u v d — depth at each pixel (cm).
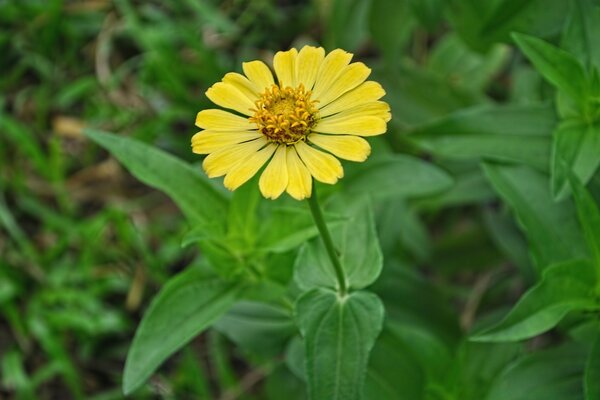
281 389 42
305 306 33
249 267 36
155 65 50
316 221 31
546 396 36
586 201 34
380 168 40
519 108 39
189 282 36
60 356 45
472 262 47
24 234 50
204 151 31
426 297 43
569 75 36
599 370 34
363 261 34
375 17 47
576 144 36
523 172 38
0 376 47
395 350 39
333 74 31
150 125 49
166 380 45
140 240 47
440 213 50
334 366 32
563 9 40
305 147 31
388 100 48
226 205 36
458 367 39
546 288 34
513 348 39
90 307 46
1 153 50
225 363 46
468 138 39
